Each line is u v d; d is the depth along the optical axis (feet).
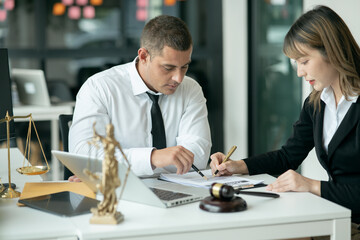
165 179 6.23
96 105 7.09
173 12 17.92
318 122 6.52
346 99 6.08
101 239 4.41
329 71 5.99
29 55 17.38
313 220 4.87
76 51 17.56
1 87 6.32
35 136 16.94
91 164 4.92
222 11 17.87
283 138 14.69
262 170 6.73
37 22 17.38
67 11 17.54
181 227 4.55
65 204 5.17
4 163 7.48
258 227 4.74
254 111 16.67
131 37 17.83
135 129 7.26
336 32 5.86
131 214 4.88
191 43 6.51
